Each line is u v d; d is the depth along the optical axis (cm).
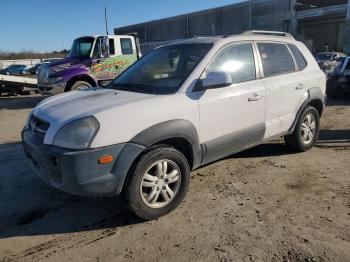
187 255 313
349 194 421
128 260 310
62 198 430
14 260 314
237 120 438
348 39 3606
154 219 372
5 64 5256
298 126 545
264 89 468
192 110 386
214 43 435
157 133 354
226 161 540
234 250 318
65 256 318
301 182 459
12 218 386
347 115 873
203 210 390
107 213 392
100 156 325
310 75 551
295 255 308
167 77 423
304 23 4438
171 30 5606
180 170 382
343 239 329
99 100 378
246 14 4506
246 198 416
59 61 1155
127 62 1277
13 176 502
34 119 386
